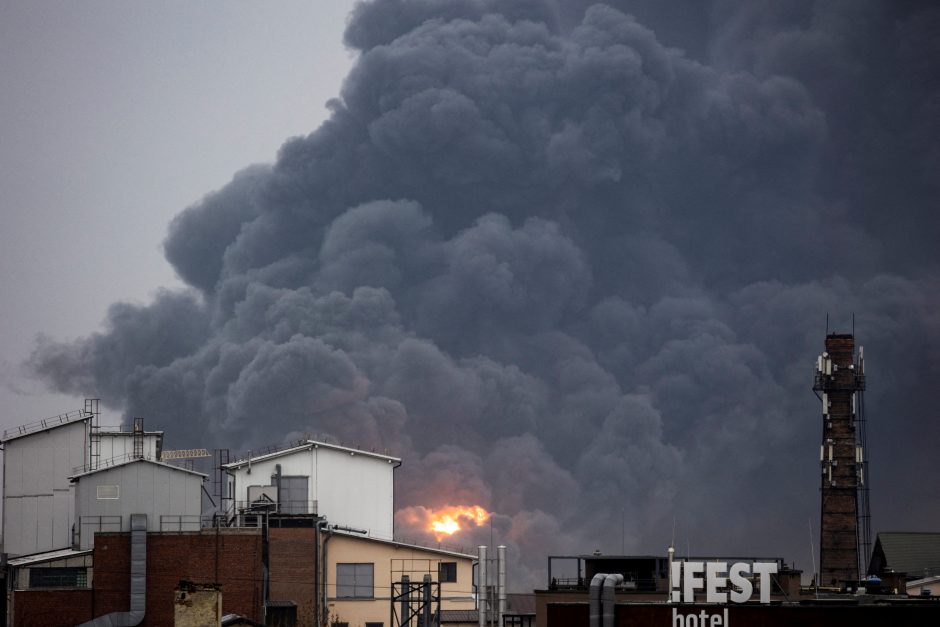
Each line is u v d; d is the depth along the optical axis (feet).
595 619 515.09
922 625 504.43
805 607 510.99
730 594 598.34
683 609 515.91
